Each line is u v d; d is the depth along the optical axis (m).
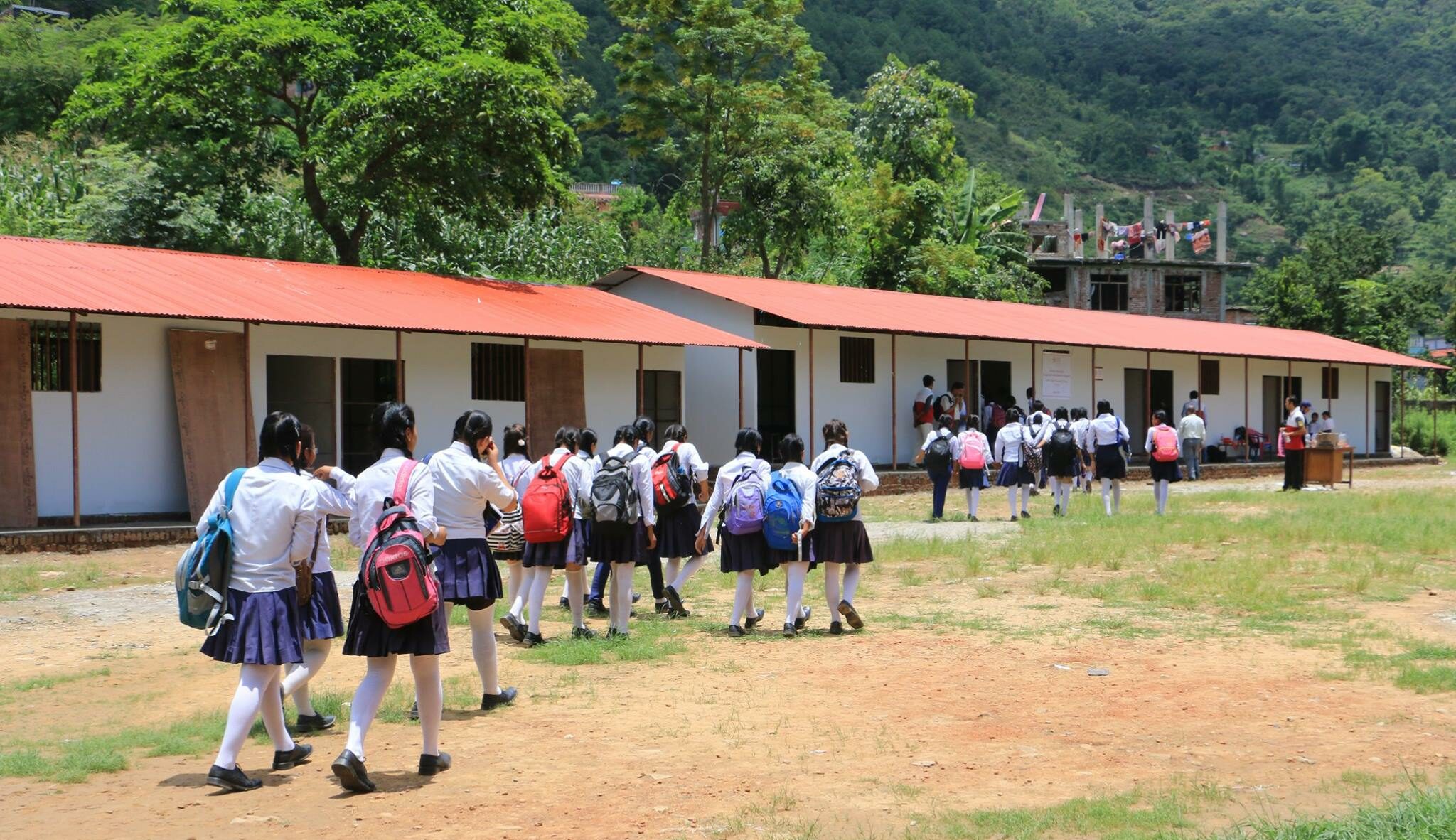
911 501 22.97
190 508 17.05
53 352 16.30
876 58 120.50
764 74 47.81
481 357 21.33
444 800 5.72
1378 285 57.84
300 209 30.41
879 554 14.56
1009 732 6.90
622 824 5.32
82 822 5.45
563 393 22.34
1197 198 138.50
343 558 14.89
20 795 5.90
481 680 7.96
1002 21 165.38
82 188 29.47
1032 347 30.33
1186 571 12.73
